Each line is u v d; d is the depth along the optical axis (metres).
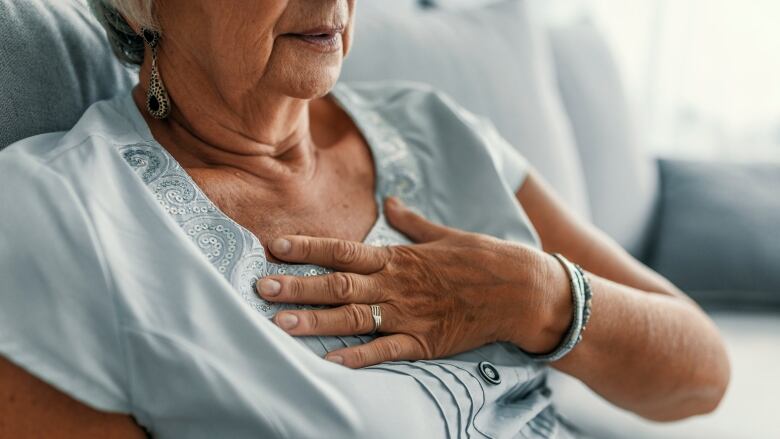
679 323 1.08
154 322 0.69
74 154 0.76
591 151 1.82
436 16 1.56
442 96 1.14
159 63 0.89
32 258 0.67
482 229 1.05
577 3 2.70
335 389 0.74
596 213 1.80
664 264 1.78
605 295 1.01
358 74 1.38
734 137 2.76
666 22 2.73
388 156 1.05
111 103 0.89
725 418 1.40
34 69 0.91
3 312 0.66
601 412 1.43
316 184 0.96
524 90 1.56
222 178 0.88
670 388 1.07
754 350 1.61
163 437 0.70
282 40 0.84
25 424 0.66
